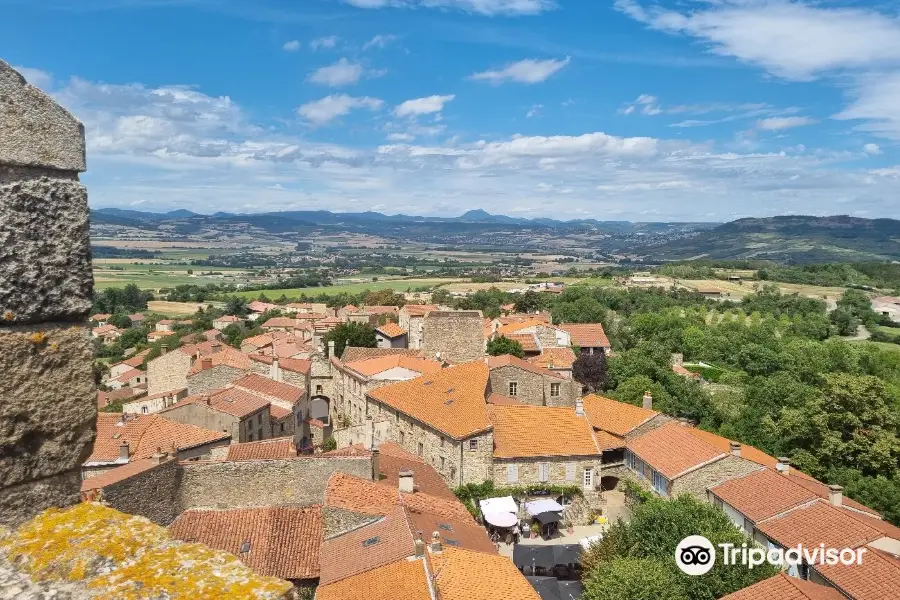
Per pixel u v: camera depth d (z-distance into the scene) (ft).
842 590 95.61
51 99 22.52
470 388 179.73
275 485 111.04
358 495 109.40
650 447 161.79
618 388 233.35
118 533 22.49
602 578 100.53
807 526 113.91
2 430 21.31
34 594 20.18
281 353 271.69
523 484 159.12
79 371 23.24
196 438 141.18
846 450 169.07
